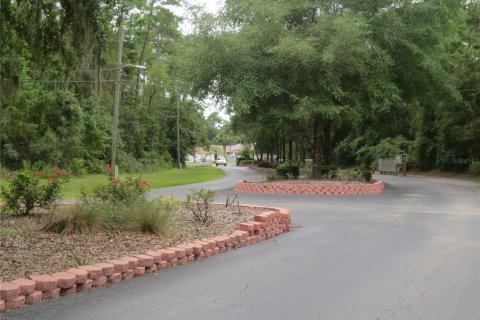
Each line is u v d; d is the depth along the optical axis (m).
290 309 5.32
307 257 8.09
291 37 21.84
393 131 48.12
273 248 8.91
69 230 8.44
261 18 23.55
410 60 25.23
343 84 24.34
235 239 8.84
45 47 11.01
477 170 35.75
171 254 7.24
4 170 30.83
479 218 13.26
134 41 51.41
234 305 5.45
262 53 23.70
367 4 23.92
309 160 64.12
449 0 25.05
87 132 40.56
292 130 37.84
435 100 29.06
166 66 57.75
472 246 9.07
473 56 32.47
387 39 23.55
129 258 6.71
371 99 26.48
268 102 24.34
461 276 6.80
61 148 35.69
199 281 6.45
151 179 34.03
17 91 11.37
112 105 50.03
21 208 11.09
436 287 6.24
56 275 5.73
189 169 59.16
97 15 10.46
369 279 6.64
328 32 22.41
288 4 23.34
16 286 5.17
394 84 24.56
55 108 36.06
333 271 7.09
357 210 15.26
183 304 5.45
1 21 10.03
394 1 23.98
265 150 80.38
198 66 23.39
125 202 10.19
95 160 41.53
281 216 10.74
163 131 63.38
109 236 8.38
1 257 6.64
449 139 37.56
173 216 9.76
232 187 25.73
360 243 9.43
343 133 54.66
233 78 22.95
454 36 33.41
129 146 52.06
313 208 15.78
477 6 36.06
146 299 5.60
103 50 11.70
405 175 40.44
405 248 8.89
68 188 23.61
